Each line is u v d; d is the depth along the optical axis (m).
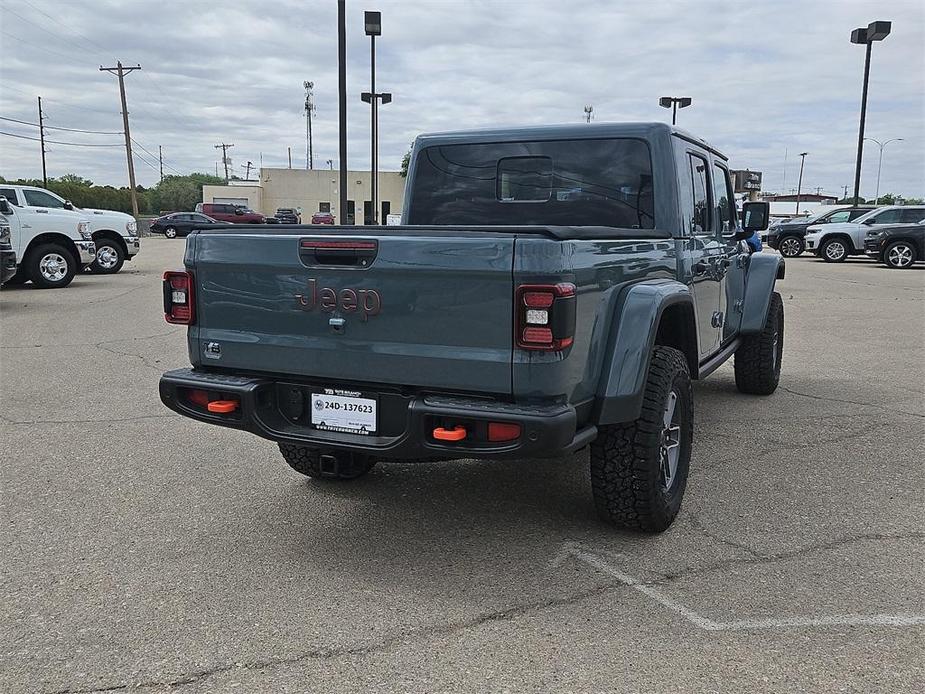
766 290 6.54
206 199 75.25
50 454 5.38
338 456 4.17
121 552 3.84
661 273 4.24
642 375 3.62
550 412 3.17
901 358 9.00
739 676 2.76
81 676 2.80
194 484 4.80
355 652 2.94
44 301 13.80
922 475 4.92
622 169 4.79
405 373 3.43
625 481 3.79
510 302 3.19
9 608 3.29
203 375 3.91
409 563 3.70
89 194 72.88
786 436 5.78
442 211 5.38
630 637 3.02
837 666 2.82
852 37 29.17
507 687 2.70
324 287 3.54
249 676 2.79
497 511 4.34
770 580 3.50
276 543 3.94
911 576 3.53
